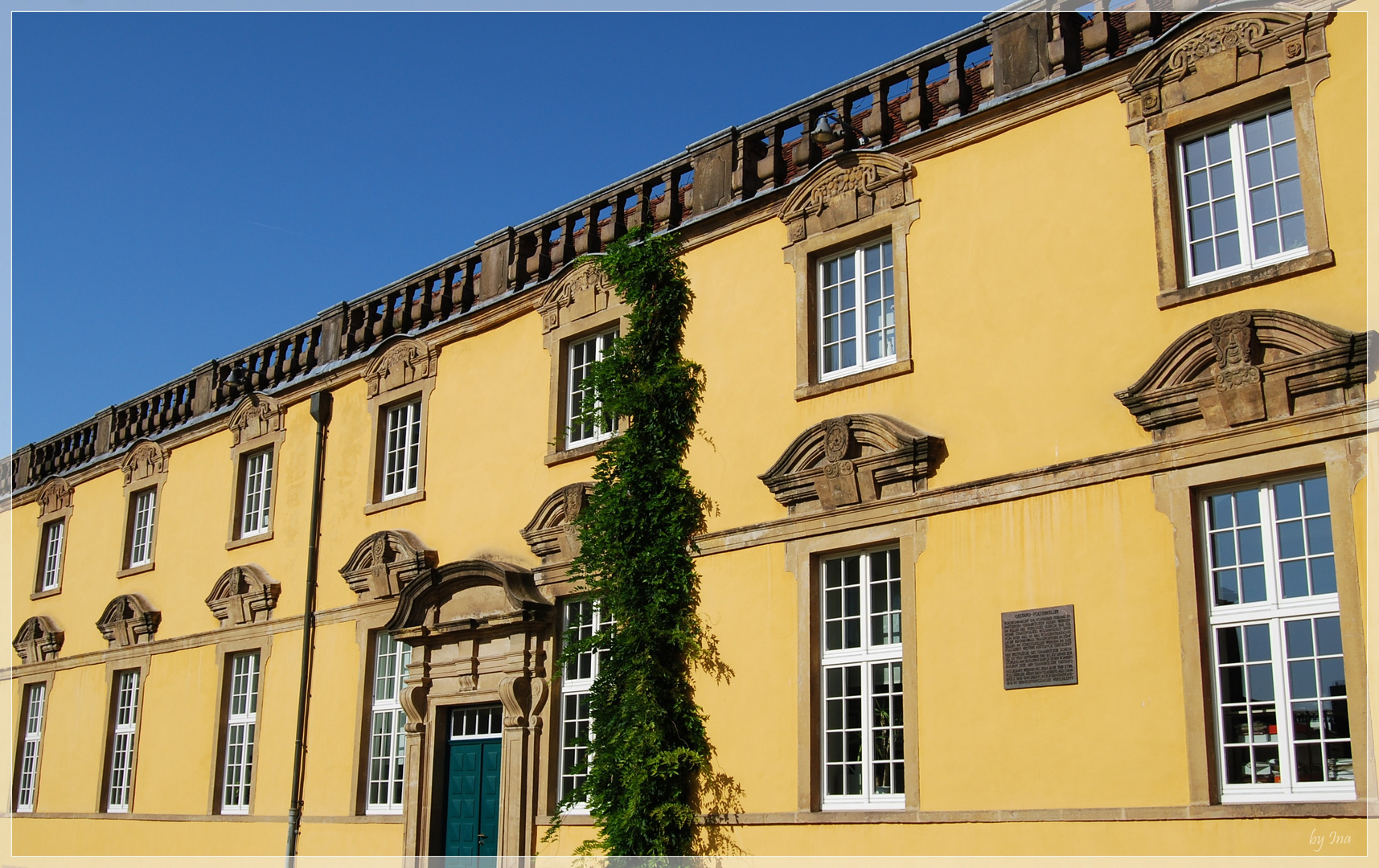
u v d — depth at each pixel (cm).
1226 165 1331
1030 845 1288
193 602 2459
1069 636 1308
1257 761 1191
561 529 1797
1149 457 1291
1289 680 1185
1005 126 1486
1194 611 1230
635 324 1759
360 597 2106
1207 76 1333
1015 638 1346
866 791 1442
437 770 1891
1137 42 1413
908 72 1605
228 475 2472
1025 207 1451
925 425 1476
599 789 1609
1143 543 1280
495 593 1841
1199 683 1213
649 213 1861
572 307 1905
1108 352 1349
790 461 1561
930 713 1393
